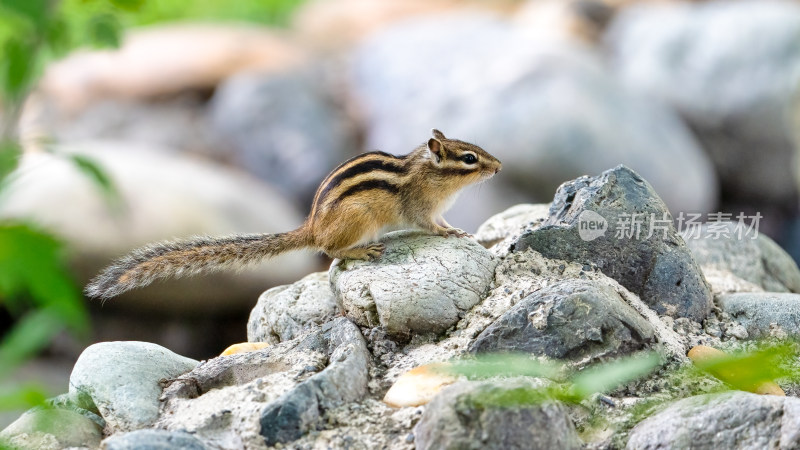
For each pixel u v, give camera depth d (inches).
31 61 266.5
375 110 1166.3
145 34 1349.7
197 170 981.8
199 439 295.1
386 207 408.8
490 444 273.1
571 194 405.4
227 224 922.7
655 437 291.3
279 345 366.0
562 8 1310.3
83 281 866.1
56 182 871.1
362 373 331.3
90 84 1226.6
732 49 1142.3
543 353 329.4
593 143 1002.7
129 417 334.0
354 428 306.3
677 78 1159.6
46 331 203.9
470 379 319.6
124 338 878.4
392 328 350.6
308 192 1133.7
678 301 385.4
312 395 311.4
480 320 348.8
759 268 473.4
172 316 880.9
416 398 315.3
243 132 1173.7
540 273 377.7
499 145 1012.5
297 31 1501.0
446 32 1213.1
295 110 1173.1
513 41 1157.1
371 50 1245.7
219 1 1594.5
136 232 871.1
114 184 255.3
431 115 1077.8
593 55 1188.5
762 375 275.0
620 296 362.6
